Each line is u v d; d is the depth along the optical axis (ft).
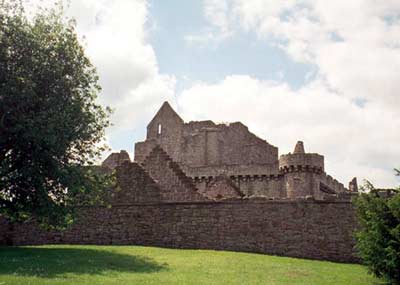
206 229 90.43
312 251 84.69
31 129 73.20
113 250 79.82
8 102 75.20
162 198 99.04
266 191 183.01
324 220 85.61
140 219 94.48
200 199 100.78
